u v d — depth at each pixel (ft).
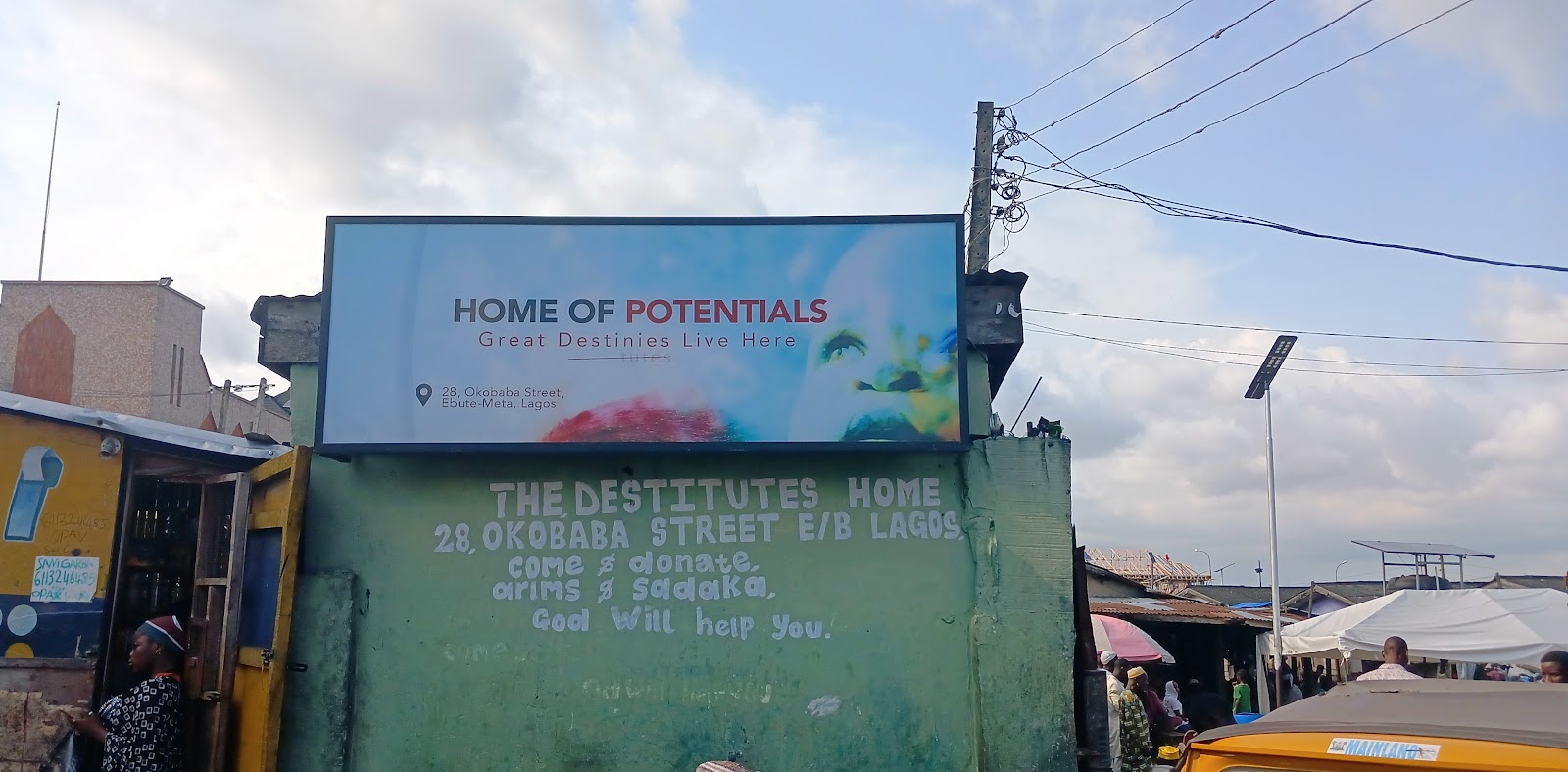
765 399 24.61
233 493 26.17
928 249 25.20
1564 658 27.68
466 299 24.84
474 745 24.26
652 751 24.25
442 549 24.91
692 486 25.14
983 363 25.93
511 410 24.47
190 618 26.12
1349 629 56.39
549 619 24.71
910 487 25.23
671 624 24.71
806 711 24.43
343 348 24.59
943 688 24.56
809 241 25.20
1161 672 73.87
